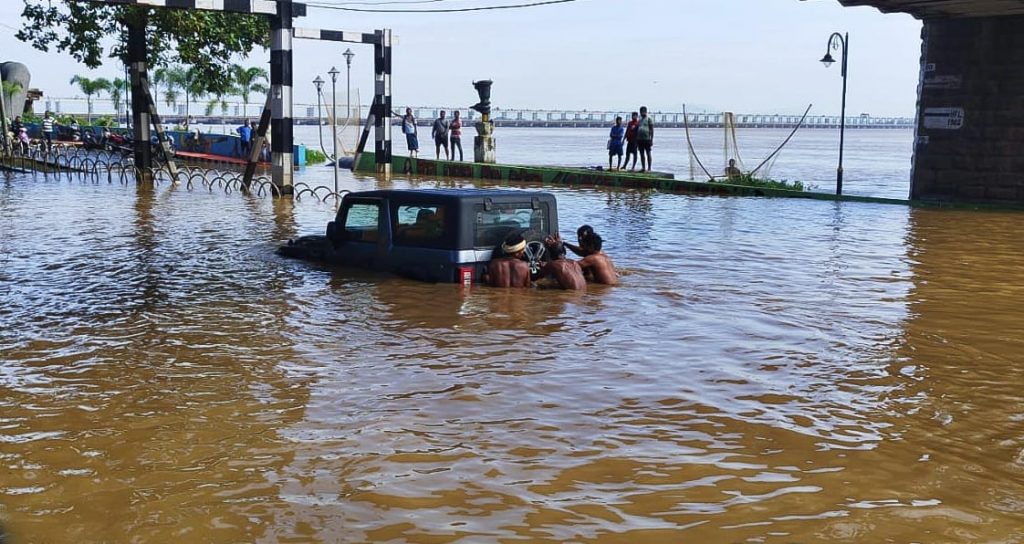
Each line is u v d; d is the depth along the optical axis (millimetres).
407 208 10664
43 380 6566
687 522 4172
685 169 35594
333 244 11555
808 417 5719
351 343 7660
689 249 13398
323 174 31812
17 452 5121
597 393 6211
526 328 8203
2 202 20844
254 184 26406
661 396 6145
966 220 17922
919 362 7070
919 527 4121
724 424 5574
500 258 10328
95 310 9023
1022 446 5211
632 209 19609
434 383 6449
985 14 20766
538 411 5816
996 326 8352
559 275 10039
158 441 5273
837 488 4578
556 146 64312
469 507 4340
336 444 5211
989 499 4449
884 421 5645
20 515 4285
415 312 8859
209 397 6129
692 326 8297
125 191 24297
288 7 22359
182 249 13219
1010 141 21047
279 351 7387
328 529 4109
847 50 22922
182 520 4215
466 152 51531
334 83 31406
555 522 4172
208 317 8680
